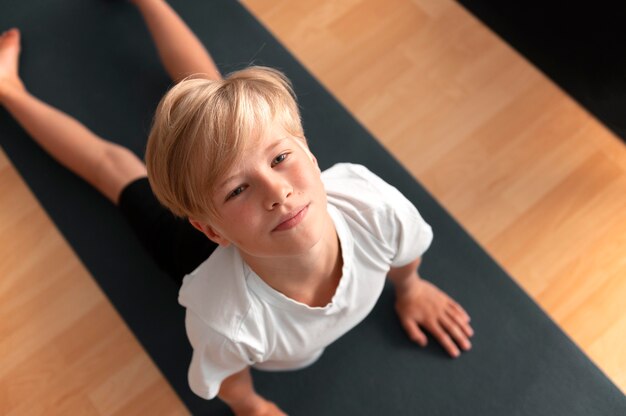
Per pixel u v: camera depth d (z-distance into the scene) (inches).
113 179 52.8
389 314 51.3
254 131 24.3
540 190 54.3
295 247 26.6
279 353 38.7
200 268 35.6
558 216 53.4
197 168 24.7
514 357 49.1
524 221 53.6
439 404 48.5
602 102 56.4
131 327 52.7
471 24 60.4
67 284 54.7
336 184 37.1
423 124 57.5
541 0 60.1
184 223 45.2
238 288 33.6
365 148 56.0
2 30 63.1
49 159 58.1
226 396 44.4
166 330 52.3
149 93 59.7
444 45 60.0
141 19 62.5
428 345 50.1
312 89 58.6
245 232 26.0
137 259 54.5
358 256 36.1
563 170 54.8
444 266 52.1
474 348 49.6
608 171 54.5
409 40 60.6
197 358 37.0
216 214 26.0
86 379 51.9
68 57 61.7
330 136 56.7
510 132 56.5
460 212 54.2
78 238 55.7
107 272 54.5
